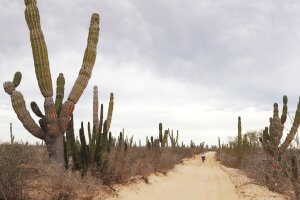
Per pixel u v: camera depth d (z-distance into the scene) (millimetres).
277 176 15609
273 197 13828
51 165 11914
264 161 17125
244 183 18359
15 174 9883
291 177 12773
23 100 12680
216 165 39719
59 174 11484
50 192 10609
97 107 17812
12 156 10094
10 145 10625
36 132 12883
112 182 14344
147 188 15938
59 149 13109
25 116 12617
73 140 13633
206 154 69688
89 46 13641
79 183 11727
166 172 22953
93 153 14156
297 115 16562
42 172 11344
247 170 23172
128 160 18141
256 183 17797
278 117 17344
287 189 15234
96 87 17875
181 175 24719
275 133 16984
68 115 13172
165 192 16031
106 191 12875
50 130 12797
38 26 12578
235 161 34750
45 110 12766
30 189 10461
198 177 24172
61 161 13094
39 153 13414
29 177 10719
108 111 18719
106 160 14422
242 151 33250
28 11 12492
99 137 14500
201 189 17859
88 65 13602
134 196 13695
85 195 11438
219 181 21812
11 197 9641
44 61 12516
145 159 22828
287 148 15820
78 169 13625
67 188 11156
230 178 23297
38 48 12461
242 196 14836
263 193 14758
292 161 12797
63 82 13789
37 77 12633
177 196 15195
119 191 13523
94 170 13766
